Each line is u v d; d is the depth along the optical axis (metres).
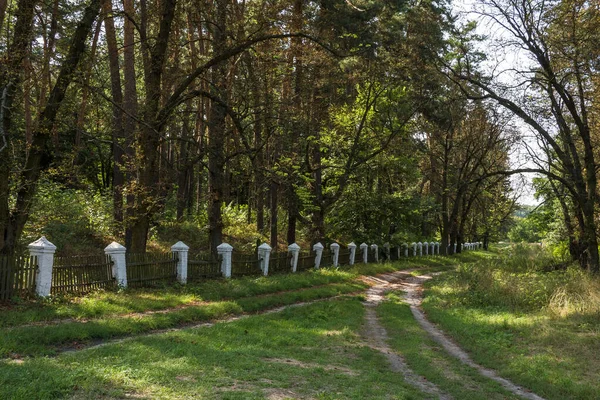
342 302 17.55
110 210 25.00
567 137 22.95
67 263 12.68
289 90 28.75
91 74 15.99
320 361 8.88
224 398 5.91
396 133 29.59
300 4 24.20
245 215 36.25
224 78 20.72
